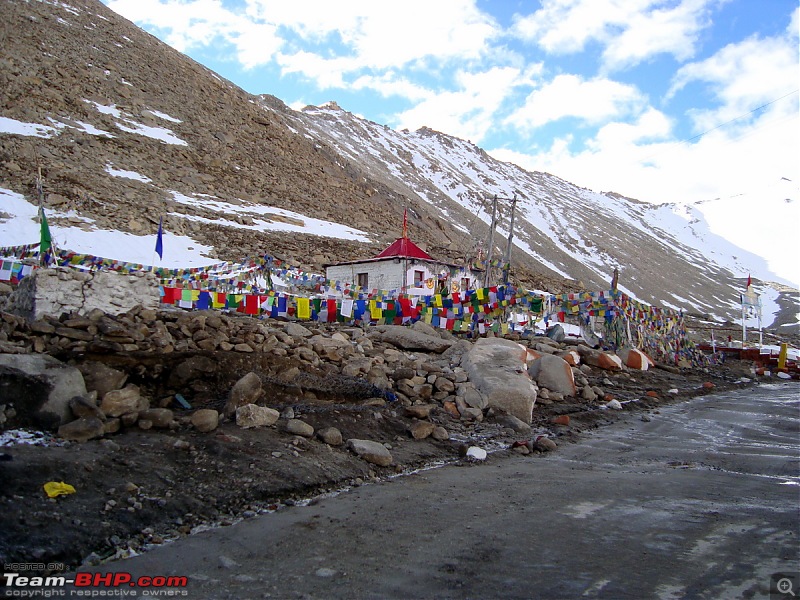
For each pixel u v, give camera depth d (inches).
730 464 370.9
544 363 571.5
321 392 400.2
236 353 392.8
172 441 286.5
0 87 1925.4
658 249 6343.5
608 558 210.8
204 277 716.7
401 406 422.6
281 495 269.9
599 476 333.1
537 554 214.2
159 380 353.7
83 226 1189.1
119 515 224.4
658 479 327.3
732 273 6343.5
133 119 2247.8
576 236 5398.6
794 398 727.1
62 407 279.1
